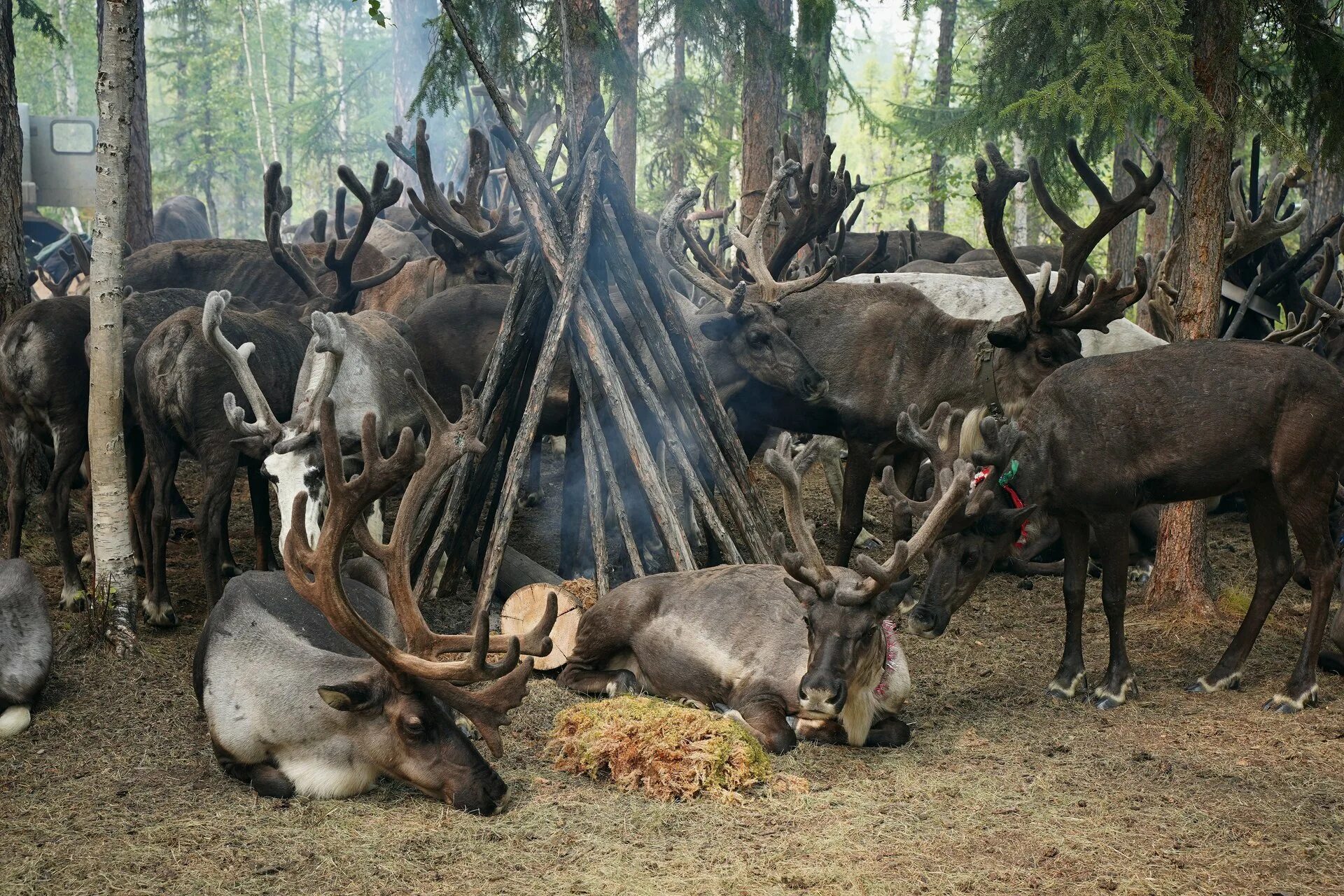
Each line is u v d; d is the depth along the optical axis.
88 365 6.35
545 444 10.62
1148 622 6.61
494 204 15.85
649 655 5.25
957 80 23.50
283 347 6.62
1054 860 3.76
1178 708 5.30
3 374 6.27
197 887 3.52
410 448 4.09
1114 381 5.40
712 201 22.39
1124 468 5.33
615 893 3.51
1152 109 7.25
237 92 35.22
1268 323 11.18
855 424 7.45
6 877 3.56
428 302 8.01
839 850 3.81
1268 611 5.52
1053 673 5.86
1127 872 3.68
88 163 13.28
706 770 4.25
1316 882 3.63
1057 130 7.40
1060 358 7.09
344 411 6.12
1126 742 4.85
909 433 5.64
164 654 5.71
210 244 9.73
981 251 13.76
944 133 7.64
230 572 6.98
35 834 3.87
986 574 5.48
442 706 4.15
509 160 6.95
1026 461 5.44
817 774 4.48
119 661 5.56
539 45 8.37
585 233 6.73
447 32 8.16
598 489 6.45
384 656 4.00
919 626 5.36
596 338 6.50
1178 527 6.76
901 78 36.47
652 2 9.30
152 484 6.72
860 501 7.54
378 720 4.10
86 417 6.36
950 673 5.85
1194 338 6.82
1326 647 6.08
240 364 5.55
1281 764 4.58
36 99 38.22
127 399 6.68
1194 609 6.63
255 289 9.63
